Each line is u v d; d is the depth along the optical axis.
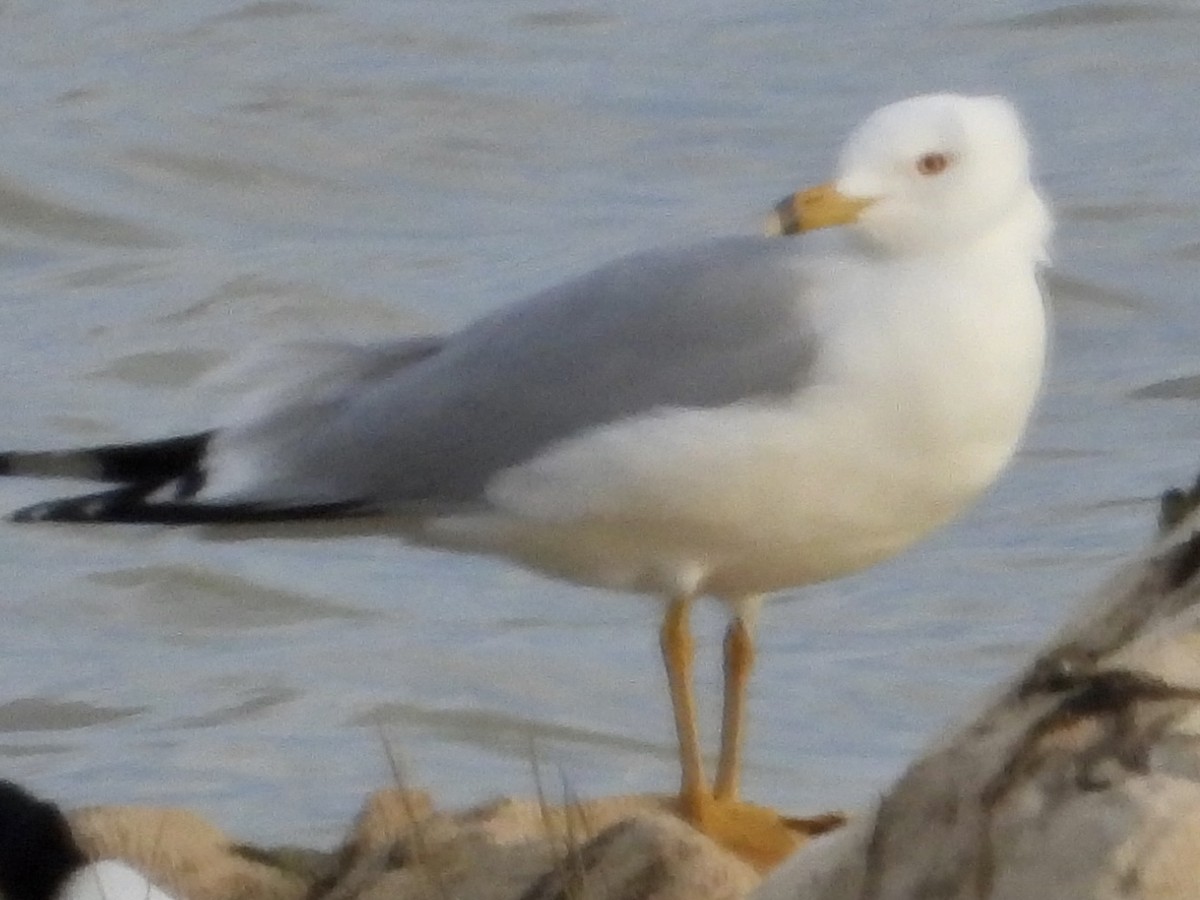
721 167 23.89
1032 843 6.14
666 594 9.45
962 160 9.00
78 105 25.41
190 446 10.16
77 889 8.31
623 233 22.36
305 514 9.90
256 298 21.28
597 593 16.55
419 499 9.72
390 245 22.48
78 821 9.24
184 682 15.46
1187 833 5.93
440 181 23.95
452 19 27.88
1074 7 27.38
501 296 21.16
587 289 9.56
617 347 9.34
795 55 26.83
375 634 16.16
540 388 9.45
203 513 9.93
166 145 24.19
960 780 6.39
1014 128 9.12
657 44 27.27
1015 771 6.28
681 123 25.00
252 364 10.31
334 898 8.61
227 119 24.86
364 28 27.55
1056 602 16.08
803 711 14.59
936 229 8.98
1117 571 6.77
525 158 24.30
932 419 8.93
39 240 22.89
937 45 26.92
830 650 15.57
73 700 15.27
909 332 8.91
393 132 24.73
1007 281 9.04
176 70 26.33
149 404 19.44
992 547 16.94
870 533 9.20
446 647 15.91
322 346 10.27
